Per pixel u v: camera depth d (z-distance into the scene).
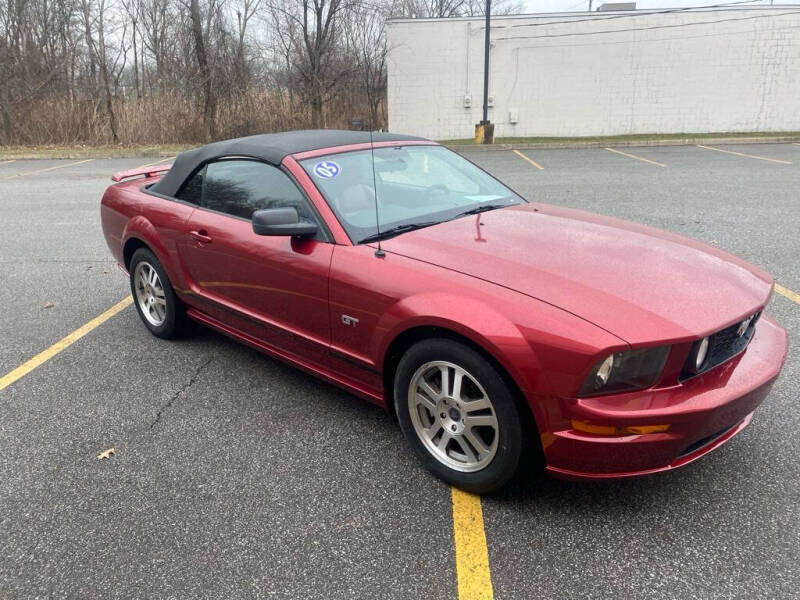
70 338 4.52
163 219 4.02
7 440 3.17
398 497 2.64
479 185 3.80
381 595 2.12
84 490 2.74
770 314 4.47
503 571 2.20
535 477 2.75
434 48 23.06
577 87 22.95
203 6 23.59
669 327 2.20
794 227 7.08
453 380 2.55
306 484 2.75
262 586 2.17
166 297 4.20
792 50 21.73
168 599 2.12
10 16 23.44
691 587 2.09
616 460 2.21
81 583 2.21
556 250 2.77
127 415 3.40
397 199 3.33
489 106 23.48
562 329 2.19
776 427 3.04
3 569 2.29
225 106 23.94
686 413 2.14
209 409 3.44
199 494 2.69
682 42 22.05
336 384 3.18
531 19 22.38
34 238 7.77
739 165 13.41
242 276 3.46
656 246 2.90
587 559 2.24
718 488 2.61
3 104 22.17
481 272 2.56
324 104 26.28
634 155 16.55
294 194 3.21
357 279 2.79
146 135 22.91
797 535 2.31
